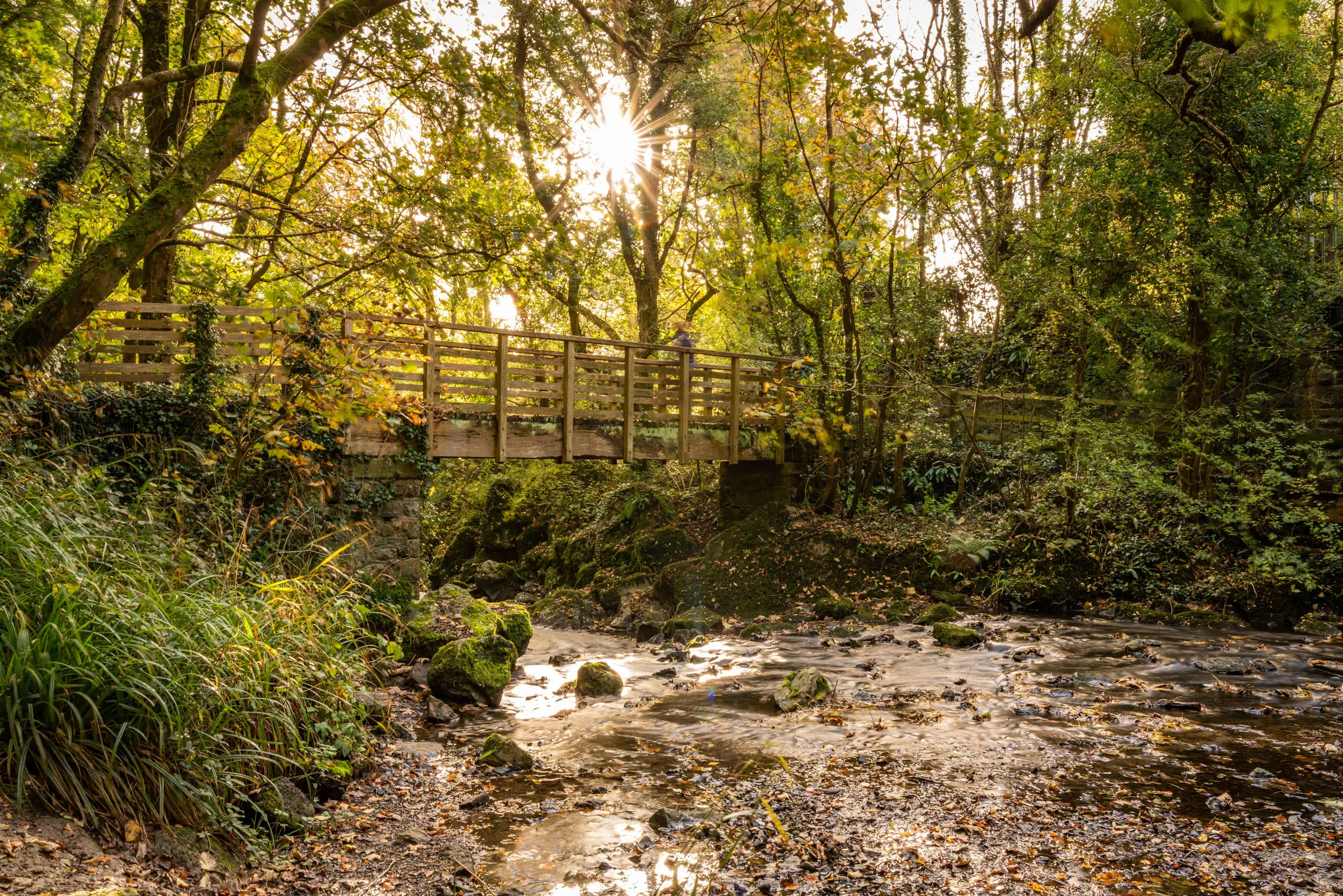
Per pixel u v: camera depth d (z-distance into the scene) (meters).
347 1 8.34
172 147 12.02
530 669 10.67
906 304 16.03
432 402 11.95
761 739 7.40
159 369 10.58
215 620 5.18
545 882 4.61
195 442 10.46
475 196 10.52
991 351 15.38
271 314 8.17
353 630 7.25
